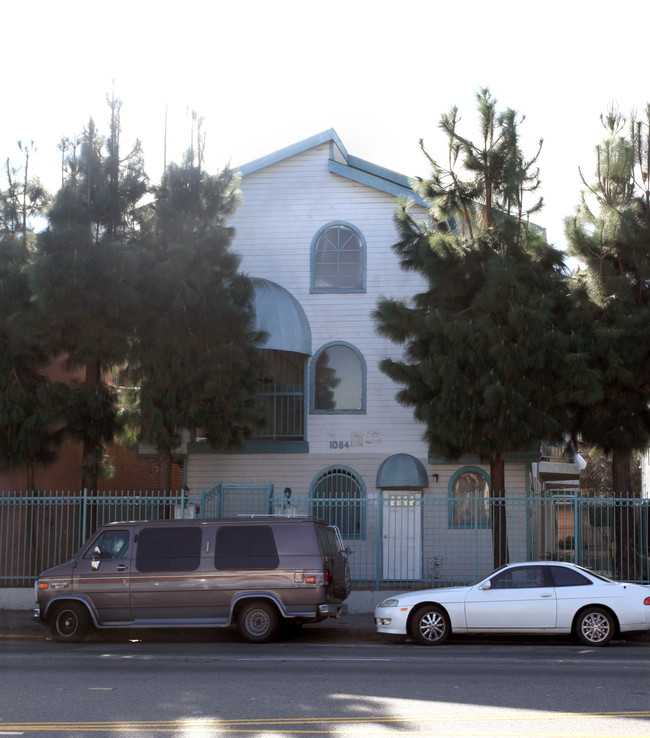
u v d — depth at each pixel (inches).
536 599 544.1
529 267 708.7
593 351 706.8
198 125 819.4
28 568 841.5
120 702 339.6
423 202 910.4
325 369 920.9
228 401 762.2
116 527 587.5
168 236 783.7
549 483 1512.1
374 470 898.1
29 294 757.3
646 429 733.9
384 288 921.5
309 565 563.8
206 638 600.7
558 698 348.2
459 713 319.6
